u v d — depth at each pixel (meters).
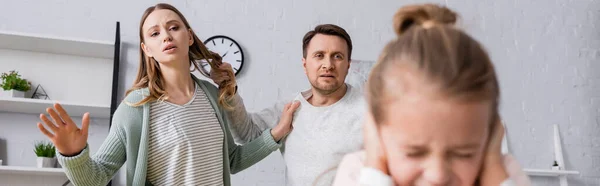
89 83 3.10
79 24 3.11
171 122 1.55
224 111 1.76
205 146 1.59
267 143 1.79
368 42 3.43
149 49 1.61
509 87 3.64
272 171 3.17
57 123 1.29
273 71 3.29
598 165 3.69
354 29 3.43
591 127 3.73
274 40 3.33
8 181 2.92
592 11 3.88
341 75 1.81
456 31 0.29
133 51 3.15
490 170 0.30
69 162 1.33
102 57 3.15
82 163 1.36
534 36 3.76
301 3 3.41
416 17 0.32
